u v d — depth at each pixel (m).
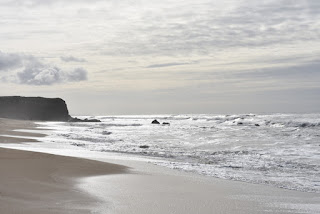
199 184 10.50
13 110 118.81
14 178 9.80
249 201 8.38
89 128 57.28
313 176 12.70
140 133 42.62
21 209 6.61
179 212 7.06
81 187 9.13
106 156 17.64
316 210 7.68
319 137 32.47
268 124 62.00
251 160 17.20
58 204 7.16
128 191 8.95
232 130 47.25
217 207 7.62
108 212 6.75
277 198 8.84
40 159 14.08
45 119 123.31
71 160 14.34
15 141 25.59
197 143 27.81
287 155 19.20
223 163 16.12
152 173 12.33
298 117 83.56
